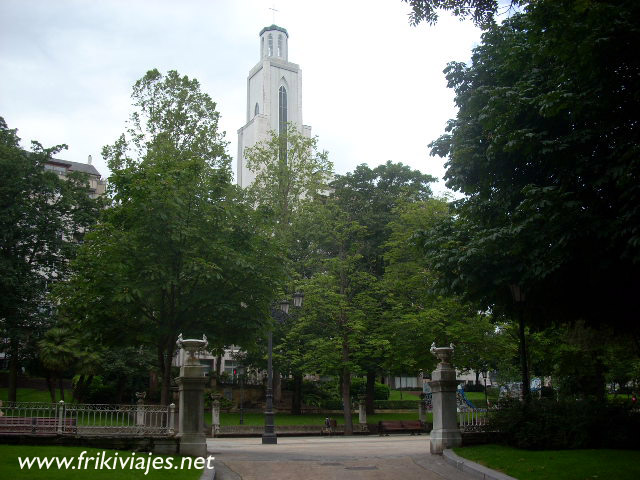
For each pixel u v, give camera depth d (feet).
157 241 58.23
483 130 53.16
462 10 45.78
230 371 192.75
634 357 104.27
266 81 340.18
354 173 149.59
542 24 39.24
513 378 140.15
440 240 57.98
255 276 61.16
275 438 84.69
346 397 117.80
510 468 41.39
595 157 44.19
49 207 120.67
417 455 54.95
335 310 115.14
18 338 111.65
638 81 37.96
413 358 114.01
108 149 111.24
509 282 51.80
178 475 38.09
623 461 41.52
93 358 114.83
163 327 60.39
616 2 36.58
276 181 142.92
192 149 110.01
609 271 44.75
